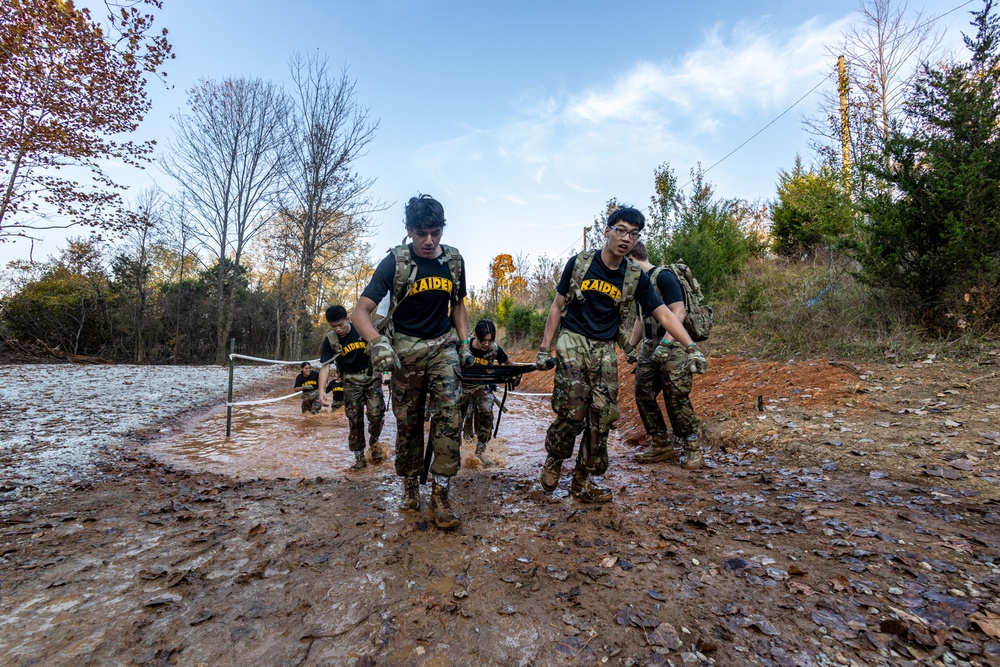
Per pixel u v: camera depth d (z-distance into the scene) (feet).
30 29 43.62
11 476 13.43
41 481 13.19
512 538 9.63
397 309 10.27
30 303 100.32
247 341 128.36
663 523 10.11
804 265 40.19
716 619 6.72
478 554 8.91
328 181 96.32
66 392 30.53
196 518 10.81
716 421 17.81
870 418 14.79
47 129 47.11
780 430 15.25
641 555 8.70
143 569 8.28
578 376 11.11
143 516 10.87
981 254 18.45
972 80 19.33
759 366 22.35
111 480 13.67
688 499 11.45
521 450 18.93
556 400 11.25
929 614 6.47
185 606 7.17
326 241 99.09
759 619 6.64
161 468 15.30
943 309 19.85
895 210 20.10
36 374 42.22
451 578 8.04
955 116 18.80
